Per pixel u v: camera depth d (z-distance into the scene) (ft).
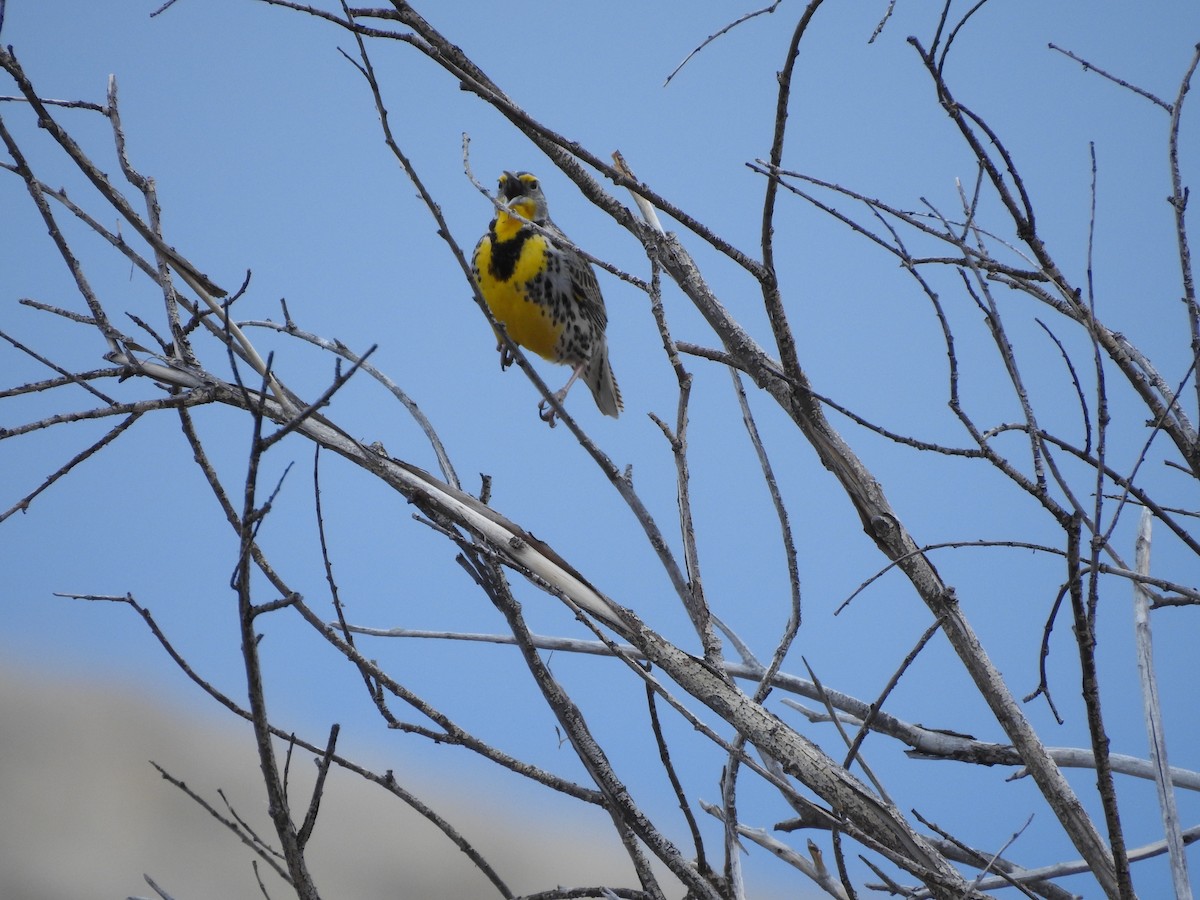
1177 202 16.47
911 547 18.62
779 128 17.02
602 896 17.35
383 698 16.66
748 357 19.53
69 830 75.31
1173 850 15.96
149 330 18.58
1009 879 15.98
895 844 17.03
